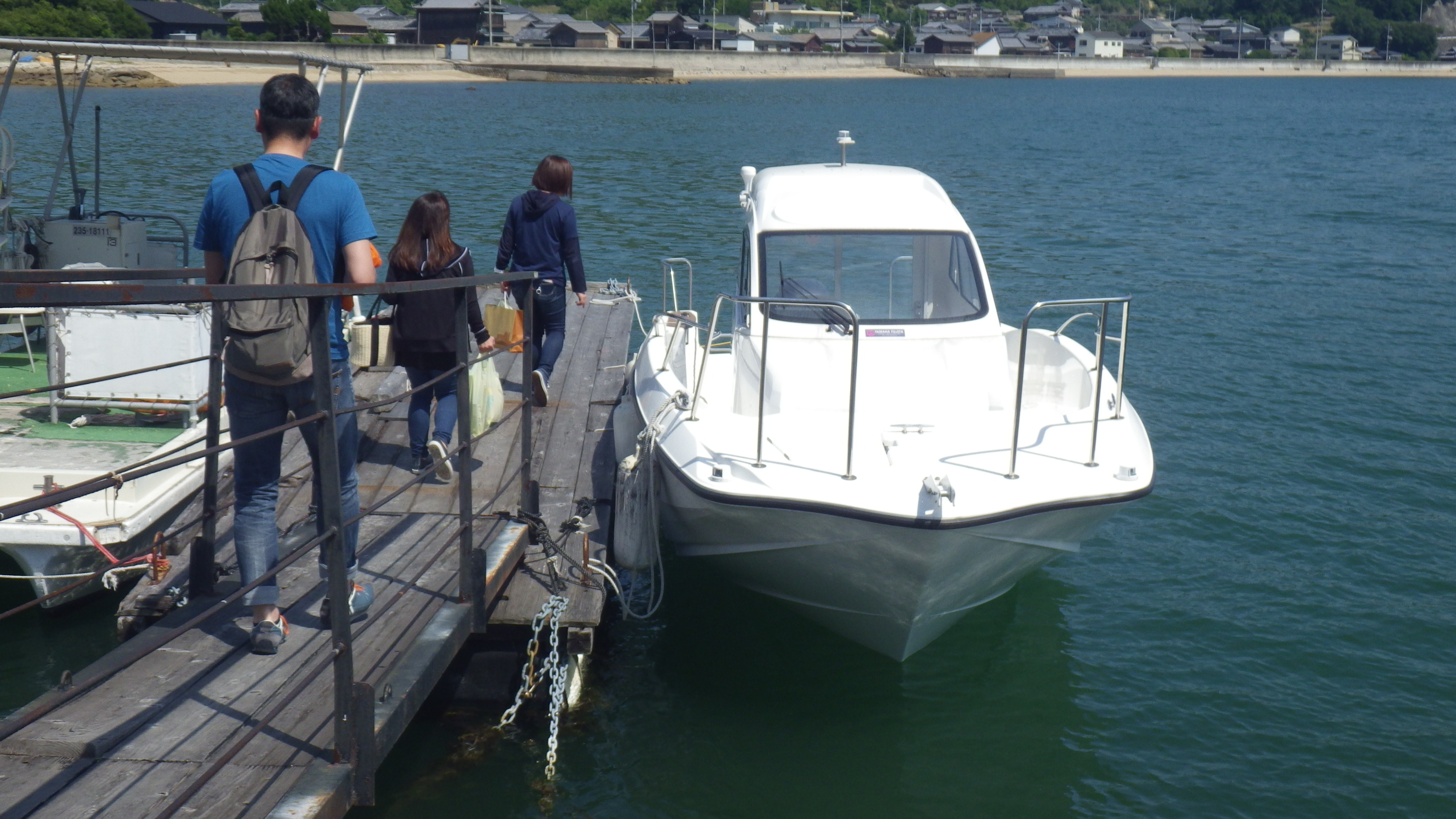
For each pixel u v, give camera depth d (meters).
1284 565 7.14
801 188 7.04
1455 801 4.86
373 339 6.18
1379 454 9.01
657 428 6.10
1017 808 4.80
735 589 6.77
